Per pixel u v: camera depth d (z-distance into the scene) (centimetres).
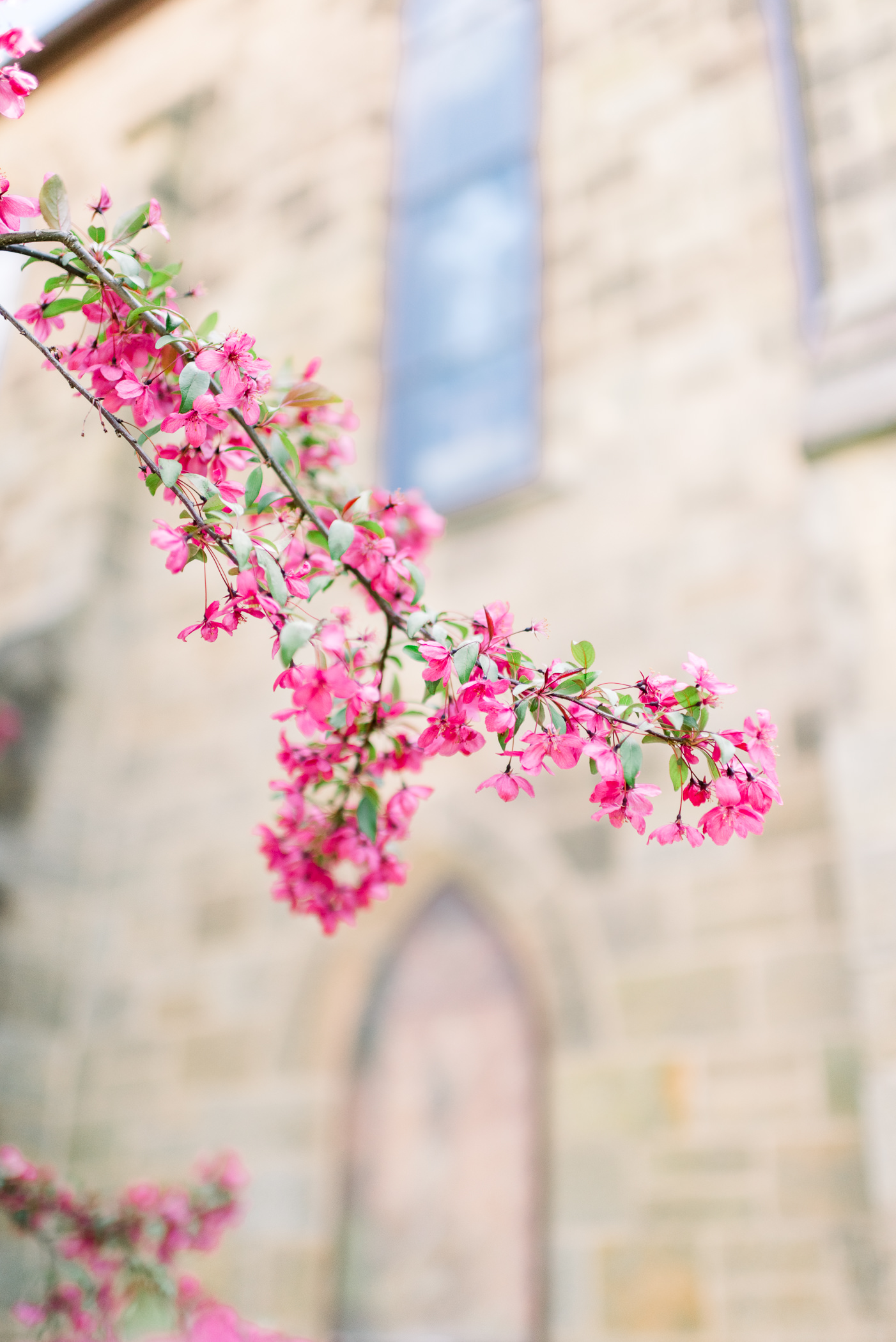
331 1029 562
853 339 458
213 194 882
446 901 563
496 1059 516
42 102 704
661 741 157
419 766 189
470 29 838
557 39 764
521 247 734
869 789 386
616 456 609
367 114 833
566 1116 480
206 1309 349
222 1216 368
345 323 760
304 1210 524
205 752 679
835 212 490
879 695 397
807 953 455
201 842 654
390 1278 500
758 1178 430
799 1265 411
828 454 440
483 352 723
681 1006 474
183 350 169
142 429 173
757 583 536
